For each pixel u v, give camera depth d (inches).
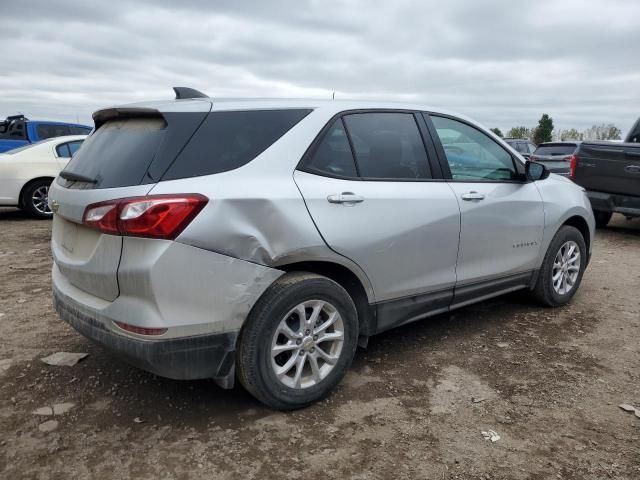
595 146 337.7
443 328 176.9
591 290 223.1
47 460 105.0
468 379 140.9
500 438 114.4
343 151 131.9
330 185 125.6
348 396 131.3
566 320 185.9
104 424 117.7
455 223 150.6
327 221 122.2
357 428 117.6
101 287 110.8
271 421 119.6
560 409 126.6
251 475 101.7
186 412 123.0
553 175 205.2
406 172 144.2
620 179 327.3
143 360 105.6
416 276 143.6
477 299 166.4
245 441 112.2
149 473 101.8
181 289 104.8
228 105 121.2
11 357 149.2
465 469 104.2
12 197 382.9
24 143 509.4
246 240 110.3
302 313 120.8
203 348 109.3
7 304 193.5
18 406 124.3
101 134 130.0
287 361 120.7
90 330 113.1
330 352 128.9
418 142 149.9
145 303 104.4
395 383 138.3
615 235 358.9
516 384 138.5
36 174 387.2
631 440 114.6
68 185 122.4
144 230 102.2
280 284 116.3
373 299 136.2
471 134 166.9
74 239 120.3
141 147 113.0
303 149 124.1
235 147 116.3
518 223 172.4
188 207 104.4
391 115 146.4
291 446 110.7
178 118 114.0
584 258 205.0
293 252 116.8
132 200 103.8
